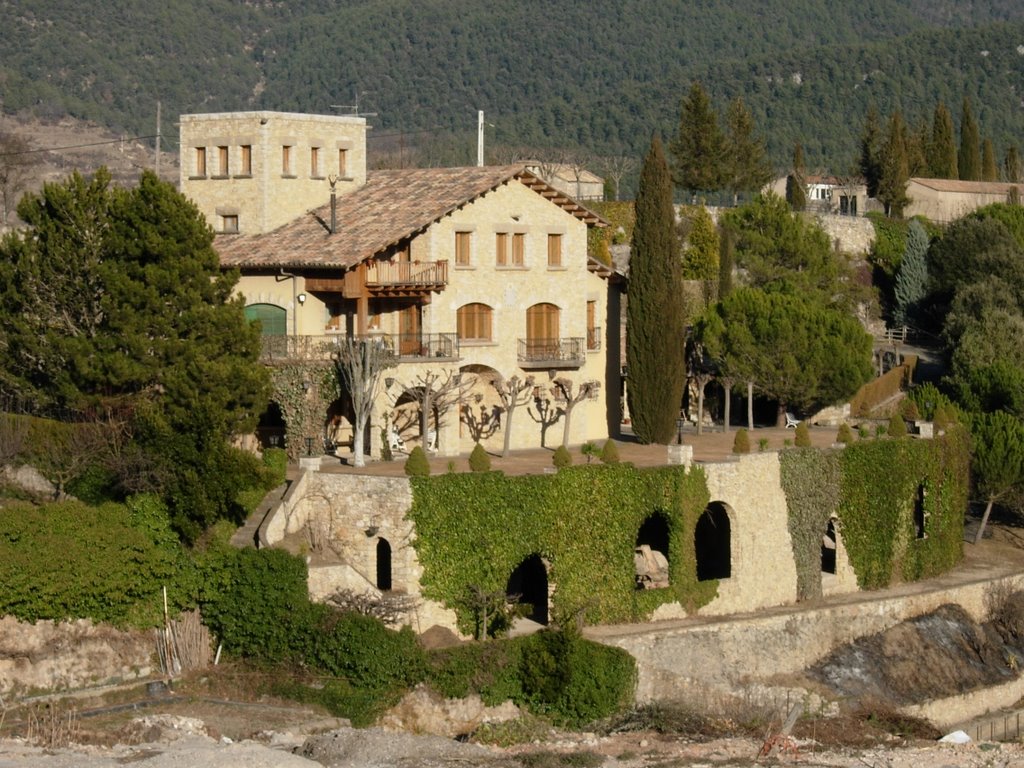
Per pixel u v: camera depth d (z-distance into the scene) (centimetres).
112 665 10569
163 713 10169
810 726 11681
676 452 12500
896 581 14075
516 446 14038
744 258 19062
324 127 14325
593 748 10694
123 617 10662
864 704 12344
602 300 14950
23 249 12000
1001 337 18038
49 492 11512
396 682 10594
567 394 14000
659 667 11812
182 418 10994
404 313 13600
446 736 10731
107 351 11750
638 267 14375
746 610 12838
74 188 12106
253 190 14025
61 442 11431
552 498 11762
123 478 11000
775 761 10394
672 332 14325
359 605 10794
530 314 14125
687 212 19850
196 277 11994
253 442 12562
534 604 12456
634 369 14350
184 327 11888
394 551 11262
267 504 11438
